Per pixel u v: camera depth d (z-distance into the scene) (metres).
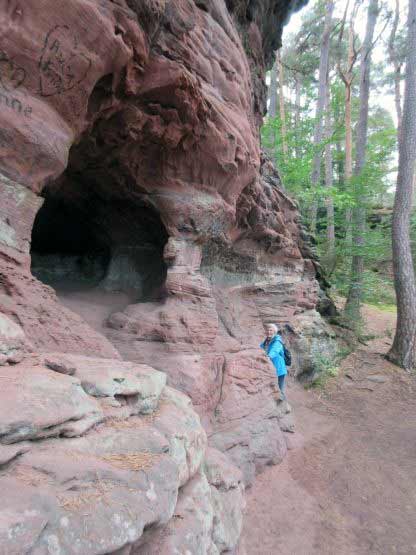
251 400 6.27
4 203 3.52
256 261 9.80
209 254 7.64
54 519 1.59
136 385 2.95
